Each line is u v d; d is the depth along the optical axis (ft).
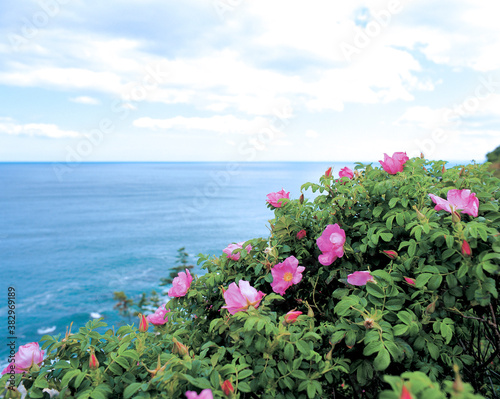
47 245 172.55
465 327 6.13
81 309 75.00
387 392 2.75
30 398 4.28
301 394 4.70
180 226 216.54
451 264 4.94
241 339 5.12
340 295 5.72
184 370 4.17
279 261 7.20
